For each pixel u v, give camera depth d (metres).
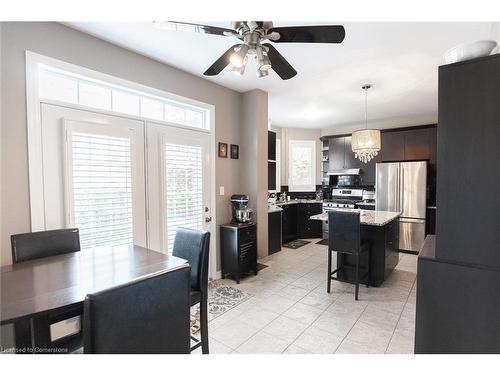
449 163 1.42
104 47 2.34
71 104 2.17
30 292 1.21
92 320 0.86
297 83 3.41
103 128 2.35
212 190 3.38
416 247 4.56
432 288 1.49
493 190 1.32
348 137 5.68
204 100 3.26
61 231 1.88
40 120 2.00
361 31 2.17
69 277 1.40
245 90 3.70
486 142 1.33
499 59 1.29
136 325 0.97
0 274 1.44
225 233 3.41
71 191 2.14
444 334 1.46
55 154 2.08
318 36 1.64
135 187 2.58
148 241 2.69
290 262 4.04
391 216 3.37
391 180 4.79
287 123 5.83
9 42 1.86
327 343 2.02
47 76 2.10
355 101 4.18
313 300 2.77
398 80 3.29
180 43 2.39
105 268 1.54
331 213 2.90
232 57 1.64
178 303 1.11
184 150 3.05
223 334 2.15
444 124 1.43
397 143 5.04
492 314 1.34
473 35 2.22
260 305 2.66
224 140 3.56
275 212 4.43
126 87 2.51
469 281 1.39
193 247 1.90
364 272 3.17
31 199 1.95
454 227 1.42
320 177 6.34
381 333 2.16
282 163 6.17
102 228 2.34
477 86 1.34
